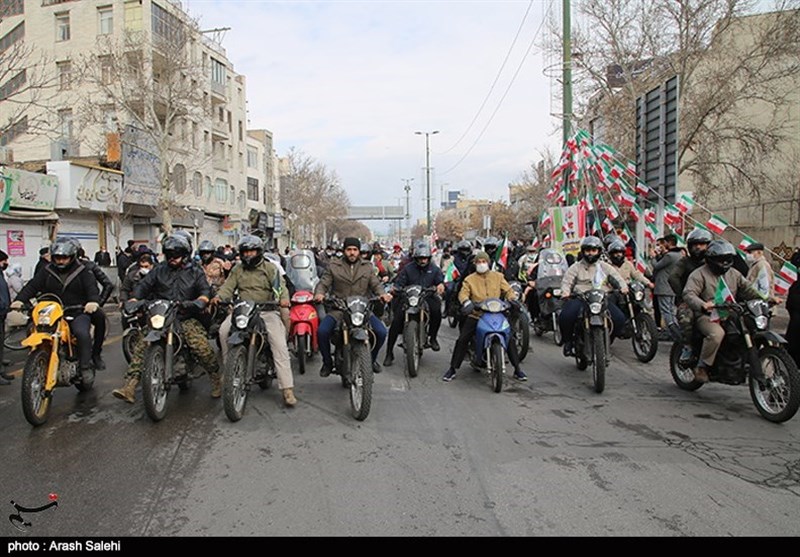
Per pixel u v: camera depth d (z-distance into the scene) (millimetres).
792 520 3893
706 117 23453
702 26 22141
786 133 28297
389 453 5195
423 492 4355
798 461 4965
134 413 6480
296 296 9039
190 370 6934
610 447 5336
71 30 34562
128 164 28281
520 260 15398
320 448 5336
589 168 17703
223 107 48625
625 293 8633
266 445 5418
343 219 96000
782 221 25703
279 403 6926
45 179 22000
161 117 35031
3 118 24609
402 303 8922
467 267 10695
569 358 9758
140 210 29781
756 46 22125
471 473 4723
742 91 22406
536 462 4957
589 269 8477
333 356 7348
